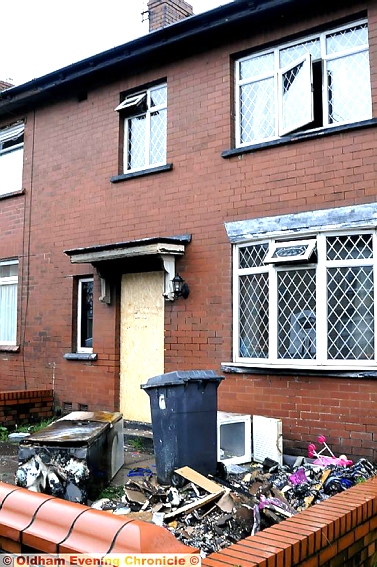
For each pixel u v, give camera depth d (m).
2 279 12.46
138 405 9.67
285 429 7.75
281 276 8.02
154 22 12.25
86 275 10.70
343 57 8.02
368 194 7.38
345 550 4.02
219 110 8.97
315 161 7.87
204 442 6.02
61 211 11.20
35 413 10.52
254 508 4.72
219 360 8.55
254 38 8.72
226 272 8.59
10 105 12.05
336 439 7.33
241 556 3.26
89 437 5.59
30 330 11.55
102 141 10.62
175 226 9.30
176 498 5.22
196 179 9.12
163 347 9.38
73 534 2.70
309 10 8.19
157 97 10.10
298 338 7.80
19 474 5.52
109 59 10.16
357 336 7.36
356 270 7.43
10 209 12.28
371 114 7.62
